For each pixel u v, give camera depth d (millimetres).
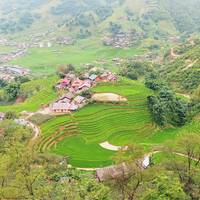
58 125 160500
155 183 71875
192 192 76625
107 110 173125
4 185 76875
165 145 95688
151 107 171000
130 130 159125
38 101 198500
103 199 72938
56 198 73500
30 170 80000
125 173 81188
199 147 84375
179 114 170500
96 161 132125
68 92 197750
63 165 119750
